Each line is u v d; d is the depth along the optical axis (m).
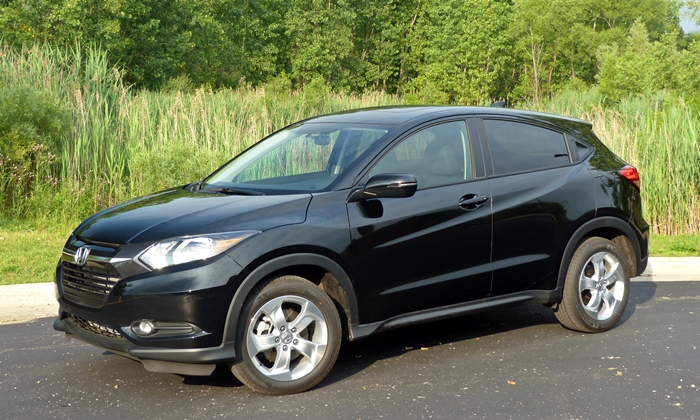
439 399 4.20
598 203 5.59
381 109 5.52
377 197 4.52
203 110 12.10
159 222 4.20
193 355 3.96
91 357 5.06
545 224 5.29
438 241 4.77
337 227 4.36
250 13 48.91
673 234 11.34
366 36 61.22
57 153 10.91
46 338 5.55
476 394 4.29
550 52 64.19
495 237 5.04
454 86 55.25
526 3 61.69
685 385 4.47
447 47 56.66
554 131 5.68
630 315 6.33
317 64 52.09
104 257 4.08
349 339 4.50
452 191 4.90
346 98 22.30
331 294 4.54
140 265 3.98
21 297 6.48
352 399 4.20
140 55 29.78
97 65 12.71
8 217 10.28
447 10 56.84
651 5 71.50
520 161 5.35
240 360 4.11
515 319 6.16
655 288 7.55
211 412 3.99
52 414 3.98
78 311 4.23
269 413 3.97
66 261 4.38
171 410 4.02
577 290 5.51
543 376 4.63
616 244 5.98
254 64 47.72
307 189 4.60
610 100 23.02
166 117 11.98
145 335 3.97
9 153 10.34
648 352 5.18
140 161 10.30
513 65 60.62
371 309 4.55
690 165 11.36
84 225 4.57
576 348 5.28
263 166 5.08
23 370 4.78
